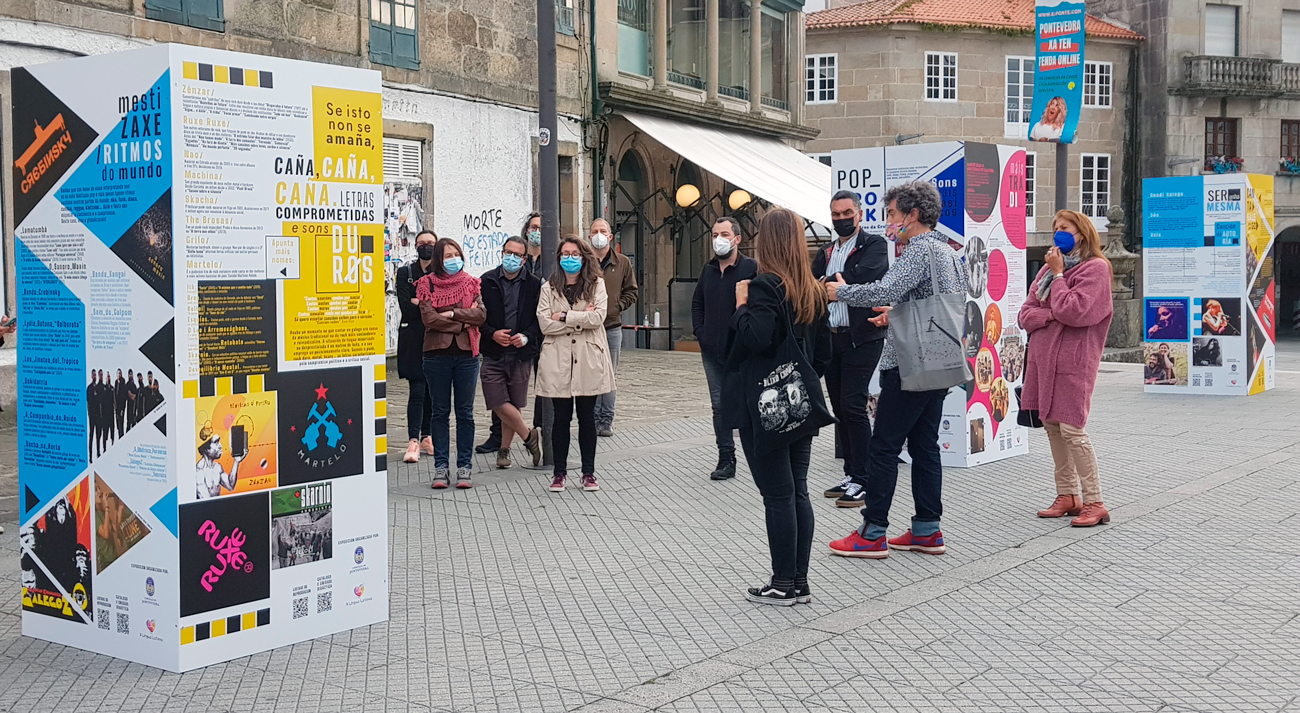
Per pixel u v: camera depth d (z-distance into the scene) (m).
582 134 22.06
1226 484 9.12
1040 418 7.95
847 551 7.05
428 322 9.04
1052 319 7.91
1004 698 4.73
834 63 38.84
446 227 18.34
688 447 11.21
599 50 22.47
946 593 6.26
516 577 6.64
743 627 5.69
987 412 10.30
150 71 5.02
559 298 9.00
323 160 5.52
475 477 9.73
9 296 12.78
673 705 4.68
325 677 5.04
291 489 5.46
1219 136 42.62
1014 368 10.70
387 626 5.77
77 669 5.18
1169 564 6.82
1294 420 12.84
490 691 4.84
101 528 5.34
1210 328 15.48
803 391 5.87
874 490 7.00
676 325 25.66
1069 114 14.70
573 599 6.20
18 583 6.54
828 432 12.16
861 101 38.66
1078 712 4.57
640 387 16.53
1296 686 4.84
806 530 6.12
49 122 5.41
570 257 8.98
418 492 9.08
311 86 5.46
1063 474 8.09
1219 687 4.84
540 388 8.98
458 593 6.32
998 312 10.40
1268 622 5.72
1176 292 15.69
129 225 5.14
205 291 5.11
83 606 5.44
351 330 5.68
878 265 8.34
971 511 8.34
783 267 5.87
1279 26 42.78
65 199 5.36
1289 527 7.69
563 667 5.14
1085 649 5.34
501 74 19.48
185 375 5.06
